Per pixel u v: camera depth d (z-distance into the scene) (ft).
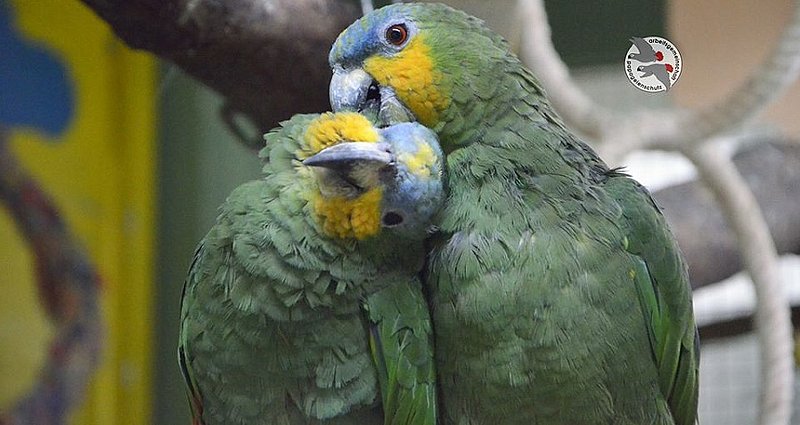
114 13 7.57
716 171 9.42
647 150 9.06
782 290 9.79
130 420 14.32
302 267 6.07
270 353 6.23
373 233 6.08
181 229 14.60
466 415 6.53
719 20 9.82
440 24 6.96
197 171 14.55
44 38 14.26
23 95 14.10
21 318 14.05
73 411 14.06
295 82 8.39
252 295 6.13
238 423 6.54
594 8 11.14
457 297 6.35
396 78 6.90
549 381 6.35
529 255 6.33
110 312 14.28
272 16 7.97
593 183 6.81
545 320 6.29
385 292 6.31
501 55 6.92
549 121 6.98
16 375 13.94
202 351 6.42
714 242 11.59
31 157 14.15
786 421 9.60
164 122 14.64
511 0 8.48
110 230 14.37
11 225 14.06
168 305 14.70
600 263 6.46
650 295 6.89
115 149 14.43
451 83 6.81
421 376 6.43
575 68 11.46
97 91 14.35
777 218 12.05
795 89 12.09
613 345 6.48
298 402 6.36
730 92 9.46
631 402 6.70
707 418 14.38
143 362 14.47
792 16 8.15
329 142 6.06
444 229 6.45
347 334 6.26
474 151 6.65
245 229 6.17
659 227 7.02
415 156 5.96
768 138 12.91
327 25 8.23
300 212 6.10
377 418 6.48
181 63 8.16
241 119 11.91
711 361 14.51
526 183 6.52
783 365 9.66
